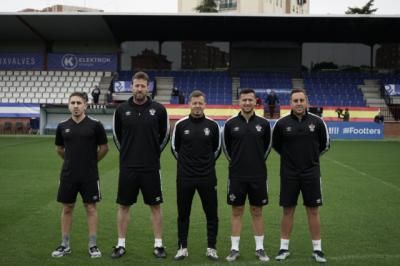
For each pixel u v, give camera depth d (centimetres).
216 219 587
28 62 3228
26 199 909
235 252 571
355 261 558
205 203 584
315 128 573
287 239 580
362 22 2872
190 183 578
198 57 3309
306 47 3300
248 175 575
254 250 608
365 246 620
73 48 3325
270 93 2720
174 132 597
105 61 3222
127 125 582
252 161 577
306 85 3134
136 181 582
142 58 3303
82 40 3316
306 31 3080
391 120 2814
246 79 3192
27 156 1616
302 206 864
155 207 592
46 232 682
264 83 3153
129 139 583
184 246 577
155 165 589
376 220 762
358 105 2956
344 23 2902
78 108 587
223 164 1495
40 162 1462
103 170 1313
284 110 2688
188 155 581
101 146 611
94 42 3325
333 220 762
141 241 644
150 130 583
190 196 584
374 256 577
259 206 580
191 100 587
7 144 2072
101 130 602
